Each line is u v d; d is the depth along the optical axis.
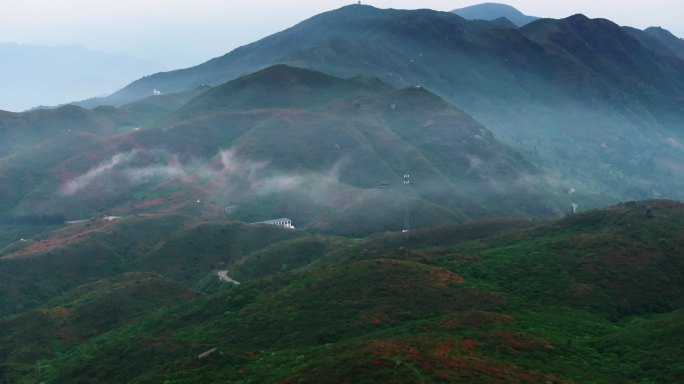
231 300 134.50
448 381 70.38
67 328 153.62
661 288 121.25
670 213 151.62
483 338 88.81
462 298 114.00
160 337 119.12
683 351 86.56
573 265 128.62
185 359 98.06
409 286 119.12
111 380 105.62
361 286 121.19
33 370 127.38
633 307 115.38
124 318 157.12
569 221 162.75
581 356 88.69
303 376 77.12
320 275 131.38
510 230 181.38
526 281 124.25
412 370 73.00
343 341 97.69
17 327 154.75
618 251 131.75
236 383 82.50
